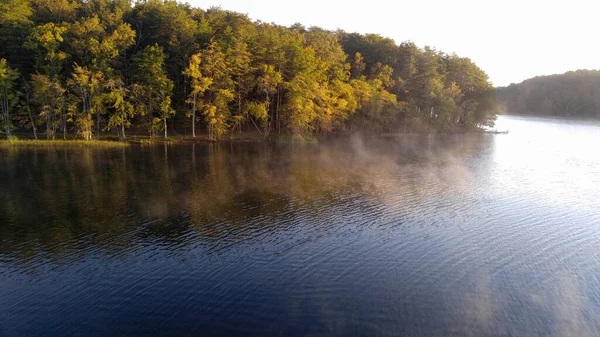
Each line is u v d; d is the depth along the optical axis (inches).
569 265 1000.2
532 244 1125.1
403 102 4281.5
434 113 4608.8
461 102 4820.4
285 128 3432.6
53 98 2701.8
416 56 4756.4
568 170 2231.8
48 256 1000.9
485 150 3041.3
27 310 771.4
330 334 713.0
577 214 1392.7
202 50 3102.9
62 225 1213.1
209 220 1273.4
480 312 791.1
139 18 3405.5
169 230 1182.9
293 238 1138.0
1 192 1552.7
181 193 1583.4
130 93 2957.7
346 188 1712.6
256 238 1133.7
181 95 3260.3
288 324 740.0
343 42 5221.5
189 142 3009.4
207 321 745.6
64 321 739.4
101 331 713.0
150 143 2893.7
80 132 2844.5
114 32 2938.0
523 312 794.2
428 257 1031.0
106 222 1243.2
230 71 3112.7
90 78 2787.9
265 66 3193.9
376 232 1194.6
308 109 3270.2
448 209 1430.9
